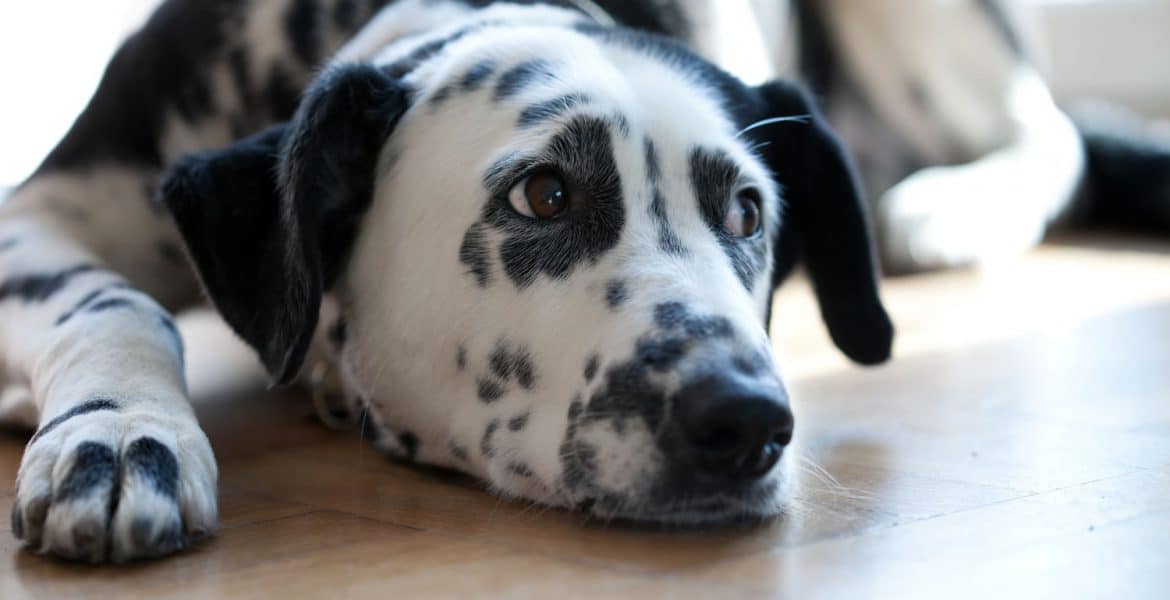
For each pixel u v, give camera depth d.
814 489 1.75
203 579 1.41
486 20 2.09
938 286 3.78
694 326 1.54
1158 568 1.35
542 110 1.76
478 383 1.76
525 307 1.70
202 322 3.56
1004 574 1.35
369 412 1.99
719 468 1.49
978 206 4.04
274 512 1.69
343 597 1.33
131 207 2.40
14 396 2.00
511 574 1.39
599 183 1.71
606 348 1.57
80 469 1.47
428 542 1.53
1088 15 5.81
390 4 2.31
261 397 2.55
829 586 1.32
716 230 1.78
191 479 1.54
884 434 2.13
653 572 1.39
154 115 2.45
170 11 2.53
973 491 1.72
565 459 1.58
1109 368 2.61
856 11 4.28
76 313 1.89
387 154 1.90
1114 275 3.88
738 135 1.93
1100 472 1.81
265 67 2.40
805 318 3.42
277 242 1.83
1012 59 4.35
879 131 4.39
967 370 2.65
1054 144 4.40
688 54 2.02
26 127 3.96
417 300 1.82
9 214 2.35
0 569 1.45
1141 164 4.66
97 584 1.40
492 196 1.75
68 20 3.83
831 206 2.23
